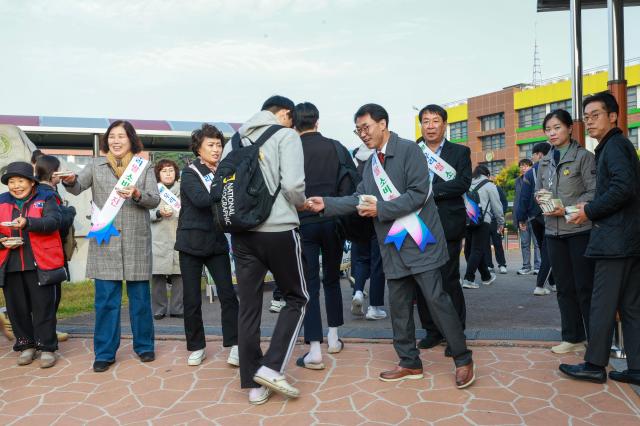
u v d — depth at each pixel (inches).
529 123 1804.9
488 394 129.3
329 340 168.4
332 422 117.0
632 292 131.3
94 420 124.4
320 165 163.2
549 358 155.2
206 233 159.9
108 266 161.6
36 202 169.5
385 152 139.6
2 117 409.7
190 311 162.7
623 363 144.2
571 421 113.4
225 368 160.1
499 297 266.1
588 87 1492.4
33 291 167.5
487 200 338.3
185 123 452.1
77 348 189.5
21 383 153.0
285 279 131.6
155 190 171.0
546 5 260.7
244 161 125.9
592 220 132.8
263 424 117.9
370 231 162.7
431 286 134.7
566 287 159.0
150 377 153.5
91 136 418.0
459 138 2048.5
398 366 142.6
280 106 137.8
